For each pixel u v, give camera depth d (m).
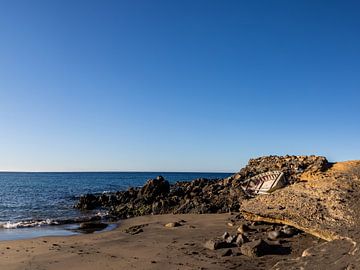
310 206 16.45
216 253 14.76
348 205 15.18
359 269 8.70
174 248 16.25
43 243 18.50
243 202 21.30
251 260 13.49
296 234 16.33
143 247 16.88
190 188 38.94
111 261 14.52
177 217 27.97
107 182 123.44
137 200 37.44
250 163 37.22
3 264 14.38
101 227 25.25
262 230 18.03
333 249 10.62
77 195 59.06
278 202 18.47
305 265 9.87
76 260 14.82
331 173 18.86
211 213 29.02
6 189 76.31
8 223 26.69
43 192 67.75
